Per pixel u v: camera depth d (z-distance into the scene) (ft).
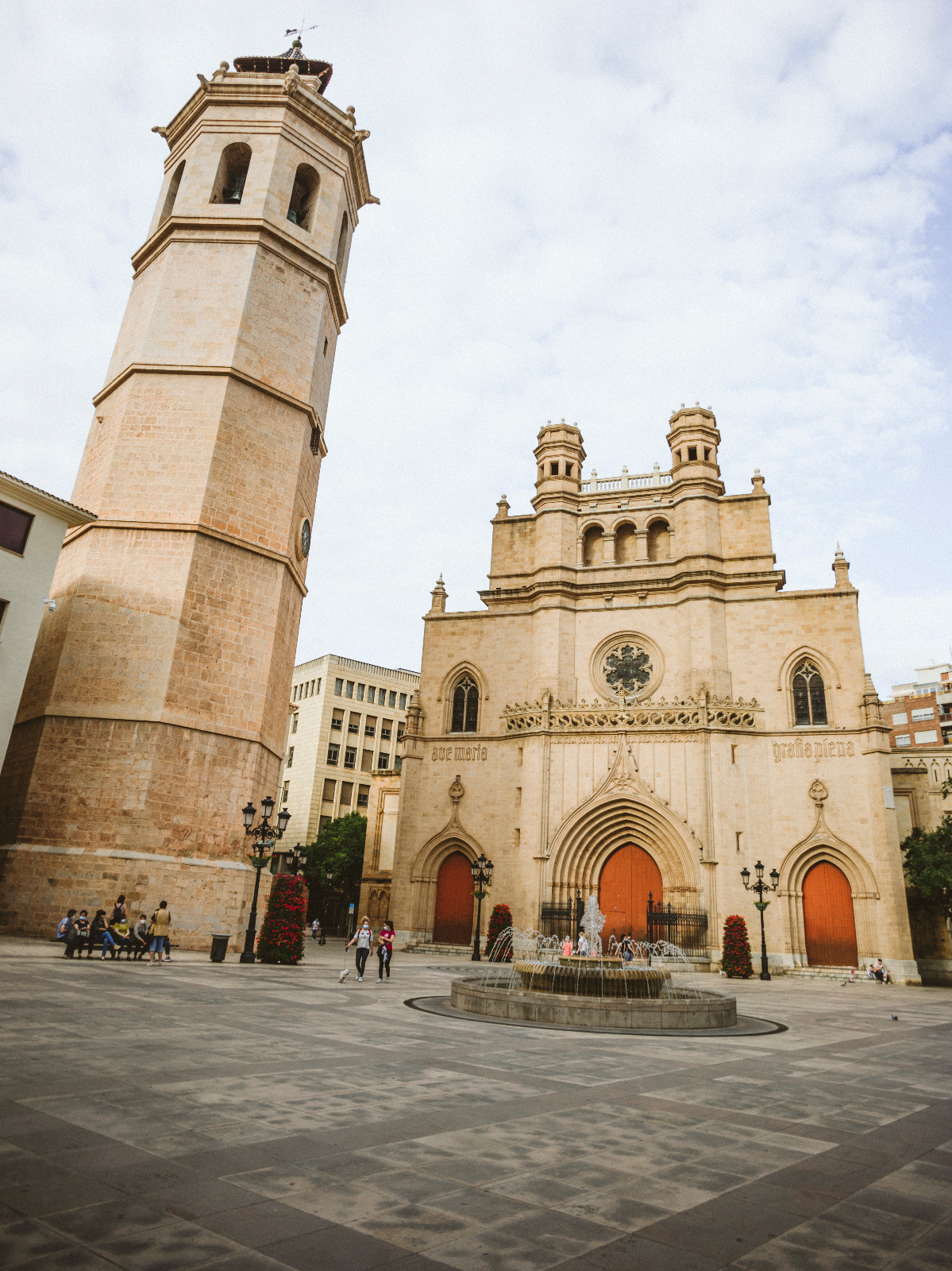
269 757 102.83
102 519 97.35
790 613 136.56
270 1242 14.78
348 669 274.16
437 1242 15.23
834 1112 28.14
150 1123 21.81
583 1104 27.32
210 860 90.74
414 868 142.31
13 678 82.89
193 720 92.27
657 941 123.95
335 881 215.72
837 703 129.59
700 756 128.47
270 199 113.91
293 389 110.42
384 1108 25.16
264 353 108.37
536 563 157.69
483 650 152.97
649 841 130.52
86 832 85.92
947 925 132.05
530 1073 32.50
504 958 126.52
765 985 101.35
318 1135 21.77
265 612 101.71
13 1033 33.09
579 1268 14.47
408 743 148.56
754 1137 24.25
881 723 124.67
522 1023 50.11
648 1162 21.11
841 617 133.59
